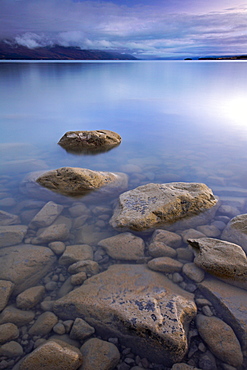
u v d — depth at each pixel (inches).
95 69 1903.3
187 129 389.1
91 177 197.8
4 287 106.8
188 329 94.2
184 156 275.0
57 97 700.0
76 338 91.1
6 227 146.4
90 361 82.5
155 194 170.7
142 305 97.3
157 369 82.4
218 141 327.6
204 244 127.1
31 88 852.0
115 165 253.4
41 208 174.6
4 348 86.3
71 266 120.3
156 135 361.1
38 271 119.6
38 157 277.4
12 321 95.3
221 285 111.2
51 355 80.4
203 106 566.3
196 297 107.4
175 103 612.4
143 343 88.3
